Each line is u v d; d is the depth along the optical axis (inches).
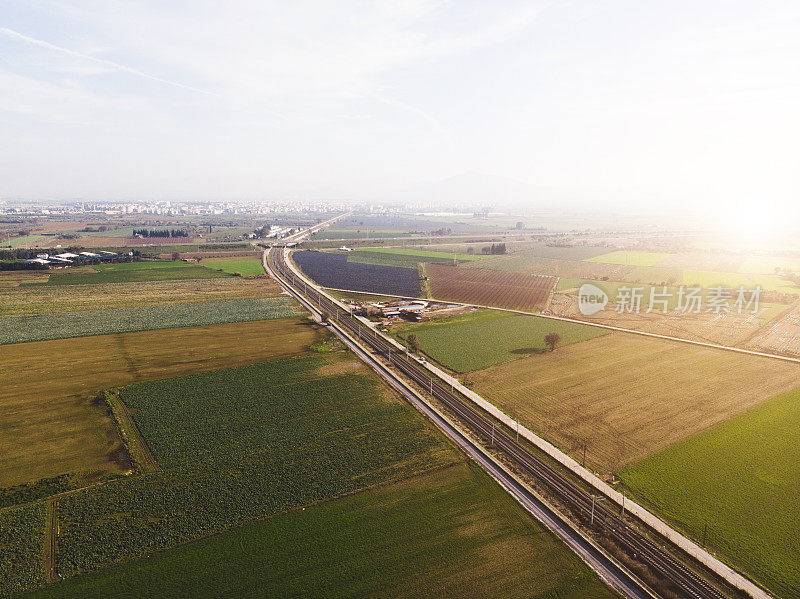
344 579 1384.1
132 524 1600.6
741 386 2792.8
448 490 1817.2
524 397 2667.3
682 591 1349.7
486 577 1395.2
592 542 1536.7
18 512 1644.9
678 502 1745.8
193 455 2023.9
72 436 2169.0
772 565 1445.6
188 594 1328.7
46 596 1315.2
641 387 2787.9
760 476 1898.4
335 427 2293.3
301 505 1715.1
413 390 2755.9
